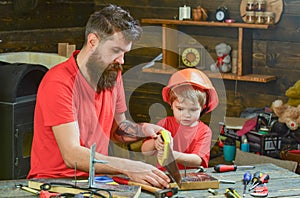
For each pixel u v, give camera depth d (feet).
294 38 15.70
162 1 17.71
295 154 13.41
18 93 13.67
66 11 17.90
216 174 8.63
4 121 13.52
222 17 16.22
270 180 8.38
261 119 14.79
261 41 16.20
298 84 14.88
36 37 16.97
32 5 16.30
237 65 16.02
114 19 7.61
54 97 8.18
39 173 8.62
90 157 7.57
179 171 8.37
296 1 15.53
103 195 7.26
